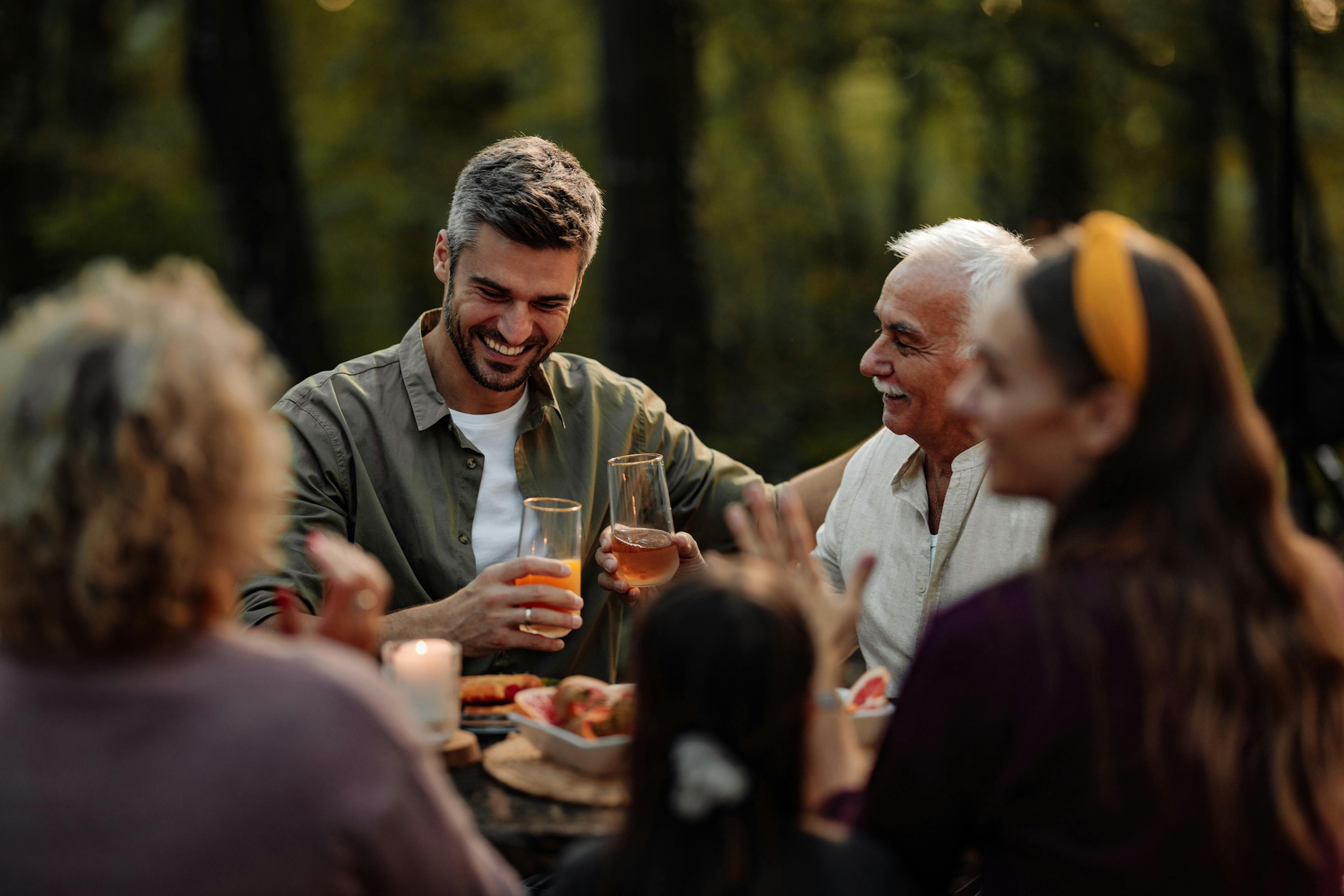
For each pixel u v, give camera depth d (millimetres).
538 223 2127
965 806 1208
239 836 972
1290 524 1206
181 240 10414
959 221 2092
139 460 973
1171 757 1105
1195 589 1128
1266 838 1131
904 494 2236
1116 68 9742
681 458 2582
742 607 1113
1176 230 11023
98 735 984
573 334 11102
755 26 10461
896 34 9594
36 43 11031
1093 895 1144
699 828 1081
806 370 10672
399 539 2318
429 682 1607
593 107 12492
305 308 7012
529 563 1950
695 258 6699
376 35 13070
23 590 989
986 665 1165
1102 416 1174
